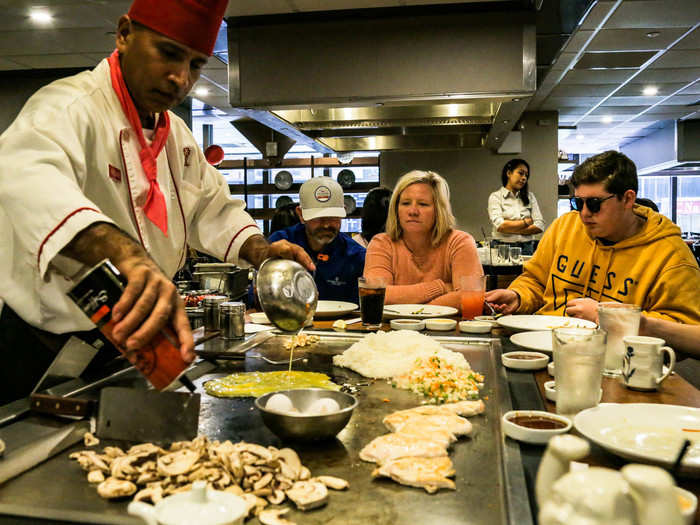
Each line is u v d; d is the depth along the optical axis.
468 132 5.16
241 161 10.26
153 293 0.90
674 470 0.83
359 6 4.20
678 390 1.38
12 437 1.00
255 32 4.16
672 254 2.26
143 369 0.93
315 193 3.22
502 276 4.69
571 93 9.02
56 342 1.52
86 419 1.11
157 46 1.38
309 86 4.13
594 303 2.02
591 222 2.35
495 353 1.66
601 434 1.01
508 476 0.84
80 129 1.43
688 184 16.34
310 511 0.79
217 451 0.90
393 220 3.16
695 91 8.96
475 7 4.03
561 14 3.70
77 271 1.15
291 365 1.62
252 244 1.86
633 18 5.85
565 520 0.49
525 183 7.61
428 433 1.02
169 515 0.66
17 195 1.14
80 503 0.79
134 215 1.61
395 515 0.78
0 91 7.47
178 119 1.85
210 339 1.85
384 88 4.06
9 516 0.77
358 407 1.26
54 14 5.33
